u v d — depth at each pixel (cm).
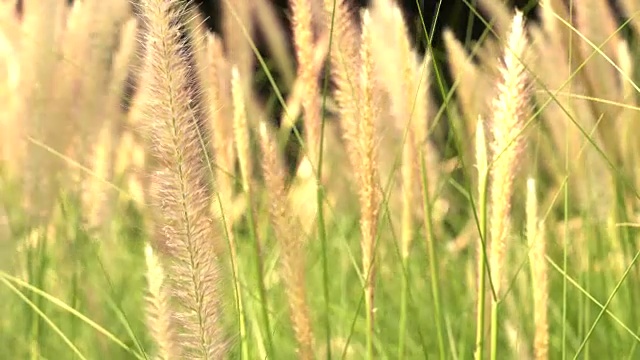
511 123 123
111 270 164
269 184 133
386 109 141
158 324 118
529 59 124
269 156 133
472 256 158
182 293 118
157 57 116
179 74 116
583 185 159
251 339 142
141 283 166
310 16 137
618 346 155
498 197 124
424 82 137
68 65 160
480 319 126
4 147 157
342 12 133
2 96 158
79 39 161
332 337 155
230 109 142
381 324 158
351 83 131
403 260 141
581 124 157
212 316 118
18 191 155
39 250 155
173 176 117
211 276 118
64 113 159
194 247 118
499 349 151
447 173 157
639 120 157
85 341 156
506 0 156
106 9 161
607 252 160
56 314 158
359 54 131
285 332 152
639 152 157
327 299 133
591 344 157
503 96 123
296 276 133
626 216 158
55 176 157
